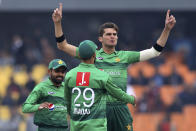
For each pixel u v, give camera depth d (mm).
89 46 25000
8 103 73438
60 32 27688
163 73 80688
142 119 69875
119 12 84062
